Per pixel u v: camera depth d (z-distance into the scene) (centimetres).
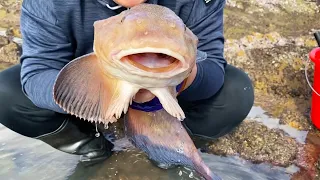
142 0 71
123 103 59
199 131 96
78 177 89
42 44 82
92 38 84
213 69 85
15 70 91
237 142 98
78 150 92
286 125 103
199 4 86
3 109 87
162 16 55
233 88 91
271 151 96
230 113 92
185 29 56
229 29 130
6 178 88
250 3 141
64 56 83
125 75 55
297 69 117
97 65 62
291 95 112
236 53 122
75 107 64
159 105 72
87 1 81
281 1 141
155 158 78
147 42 50
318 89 97
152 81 53
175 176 88
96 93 64
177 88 75
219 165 92
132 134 76
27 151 95
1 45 127
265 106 108
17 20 136
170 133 74
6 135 99
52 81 77
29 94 79
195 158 74
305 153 95
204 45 88
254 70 117
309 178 90
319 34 98
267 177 90
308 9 138
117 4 80
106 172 90
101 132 94
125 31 54
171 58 53
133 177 89
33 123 88
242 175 90
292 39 126
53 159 93
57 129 90
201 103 92
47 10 81
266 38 127
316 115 99
